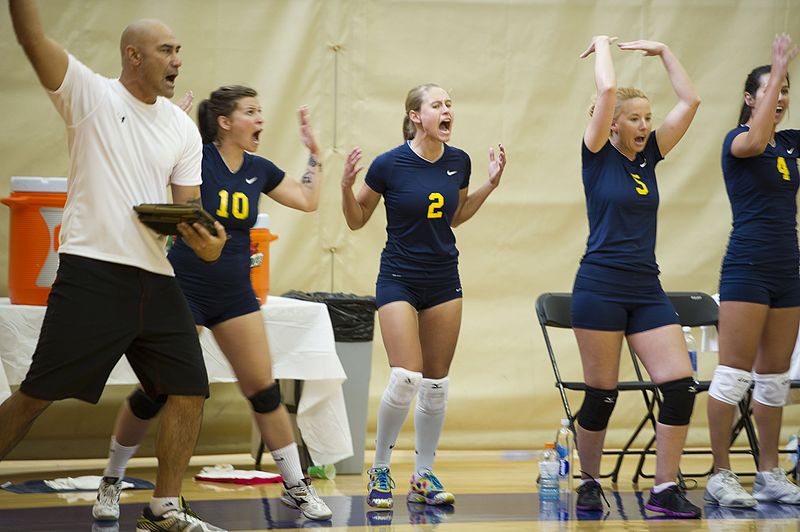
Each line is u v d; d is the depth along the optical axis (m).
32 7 11.88
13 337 18.30
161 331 12.73
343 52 24.27
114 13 23.12
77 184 12.57
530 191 25.19
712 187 25.86
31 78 22.80
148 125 12.83
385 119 24.47
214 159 15.22
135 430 15.20
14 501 17.11
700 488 19.97
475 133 24.95
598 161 16.23
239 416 23.92
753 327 17.33
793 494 17.55
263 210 23.94
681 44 25.72
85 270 12.38
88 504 16.80
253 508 16.58
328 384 20.27
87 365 12.38
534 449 25.16
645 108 16.09
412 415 24.67
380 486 16.92
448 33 24.81
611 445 25.31
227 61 23.70
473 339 24.91
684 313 20.94
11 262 19.05
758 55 26.00
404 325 16.22
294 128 24.02
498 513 16.36
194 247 12.62
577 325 16.28
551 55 25.23
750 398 20.53
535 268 25.22
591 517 16.08
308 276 24.14
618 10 25.52
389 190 16.53
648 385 19.58
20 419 12.38
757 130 16.80
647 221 16.23
